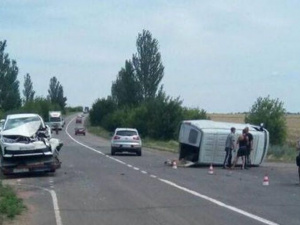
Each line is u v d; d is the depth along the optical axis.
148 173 31.69
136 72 101.50
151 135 82.38
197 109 82.12
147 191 23.22
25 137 30.50
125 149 48.75
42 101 134.50
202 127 37.62
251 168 37.25
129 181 27.23
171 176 29.95
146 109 86.38
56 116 125.12
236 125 38.84
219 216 16.89
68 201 20.55
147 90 101.06
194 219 16.36
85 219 16.61
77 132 107.75
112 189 24.03
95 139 91.81
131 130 49.50
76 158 44.53
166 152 56.94
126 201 20.31
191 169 35.38
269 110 65.69
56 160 31.22
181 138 39.09
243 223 15.69
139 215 17.22
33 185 26.11
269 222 15.85
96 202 20.19
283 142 65.69
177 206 18.98
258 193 22.81
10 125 31.48
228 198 21.11
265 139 38.62
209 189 23.98
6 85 102.44
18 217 17.16
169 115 81.31
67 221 16.30
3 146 30.19
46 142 30.59
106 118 123.94
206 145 37.41
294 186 25.77
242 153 36.53
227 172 33.50
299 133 88.75
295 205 19.33
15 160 30.25
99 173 31.62
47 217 17.12
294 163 42.91
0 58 102.50
